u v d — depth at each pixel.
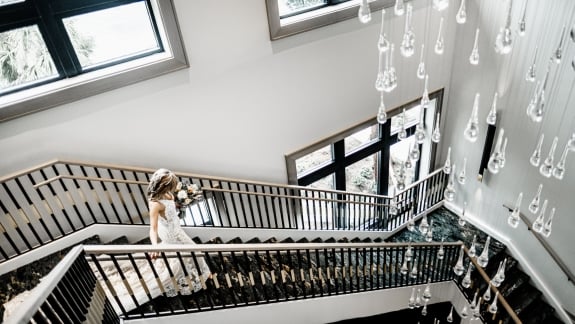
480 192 7.18
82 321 2.62
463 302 6.38
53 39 3.79
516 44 5.53
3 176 3.88
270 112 5.28
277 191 5.64
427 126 7.41
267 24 4.68
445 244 5.65
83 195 4.25
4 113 3.60
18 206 3.92
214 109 4.82
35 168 3.88
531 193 6.14
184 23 4.16
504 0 5.43
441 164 7.86
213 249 3.34
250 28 4.59
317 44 5.19
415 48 6.08
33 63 3.81
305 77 5.32
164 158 4.76
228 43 4.52
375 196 6.81
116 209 4.85
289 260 4.08
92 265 4.05
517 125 5.96
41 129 3.89
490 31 5.83
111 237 4.64
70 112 3.97
